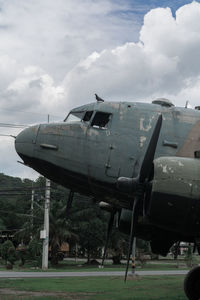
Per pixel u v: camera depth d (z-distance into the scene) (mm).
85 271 35719
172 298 15125
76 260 58688
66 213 12742
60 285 20641
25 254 43406
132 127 11727
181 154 11531
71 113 12500
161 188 9555
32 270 36969
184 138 11766
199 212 9531
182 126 11922
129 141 11586
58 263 50438
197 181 9578
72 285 20688
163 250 13750
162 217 9648
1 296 15945
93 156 11547
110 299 14883
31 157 11758
